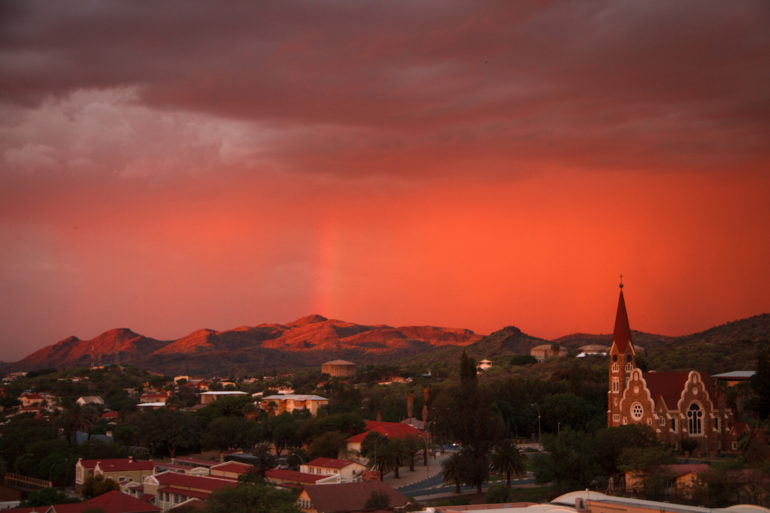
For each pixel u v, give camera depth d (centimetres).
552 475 18888
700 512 11131
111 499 19325
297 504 17825
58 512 18612
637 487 17462
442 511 11794
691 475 16562
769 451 17462
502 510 11688
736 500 15488
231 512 16838
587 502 11856
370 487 18950
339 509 17625
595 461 19262
